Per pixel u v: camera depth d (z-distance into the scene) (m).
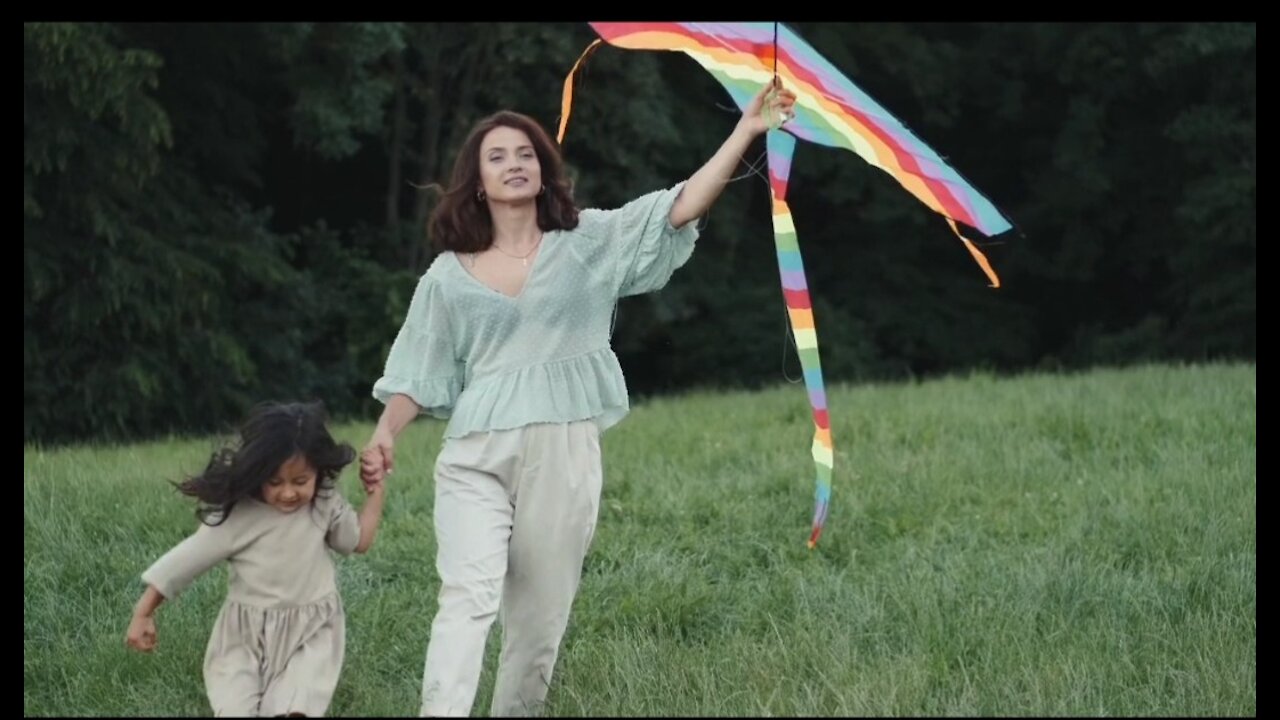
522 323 4.55
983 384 13.80
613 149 21.02
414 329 4.65
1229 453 9.15
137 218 18.09
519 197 4.54
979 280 26.00
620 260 4.63
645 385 24.17
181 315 17.95
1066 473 8.90
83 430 17.20
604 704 4.93
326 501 4.59
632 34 5.12
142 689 5.06
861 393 13.34
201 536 4.43
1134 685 5.28
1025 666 5.30
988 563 6.82
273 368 19.52
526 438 4.50
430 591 6.44
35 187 16.86
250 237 19.58
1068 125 24.67
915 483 8.44
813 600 6.27
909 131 5.08
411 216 23.38
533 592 4.61
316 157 22.70
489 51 20.88
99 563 6.61
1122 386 12.61
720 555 7.24
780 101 4.58
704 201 4.63
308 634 4.52
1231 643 5.63
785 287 4.82
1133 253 25.94
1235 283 24.45
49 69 15.80
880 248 25.50
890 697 4.87
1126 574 6.62
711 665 5.38
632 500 8.21
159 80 19.23
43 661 5.43
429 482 8.62
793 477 8.56
